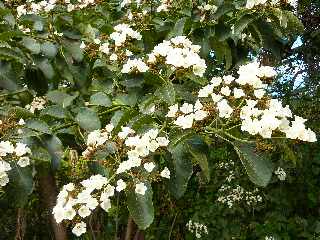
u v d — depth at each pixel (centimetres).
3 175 187
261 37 259
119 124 208
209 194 534
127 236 347
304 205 500
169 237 504
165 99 197
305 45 555
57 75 271
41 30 259
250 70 194
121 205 411
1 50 234
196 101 201
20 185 195
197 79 204
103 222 466
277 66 530
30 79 254
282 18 244
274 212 492
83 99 268
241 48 280
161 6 296
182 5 290
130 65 208
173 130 191
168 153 190
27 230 493
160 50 205
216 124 188
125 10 322
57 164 212
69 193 182
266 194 508
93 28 296
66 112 236
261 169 178
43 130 210
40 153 204
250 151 181
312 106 515
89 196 179
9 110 218
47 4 302
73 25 275
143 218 176
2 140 204
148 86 215
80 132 239
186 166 189
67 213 179
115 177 189
